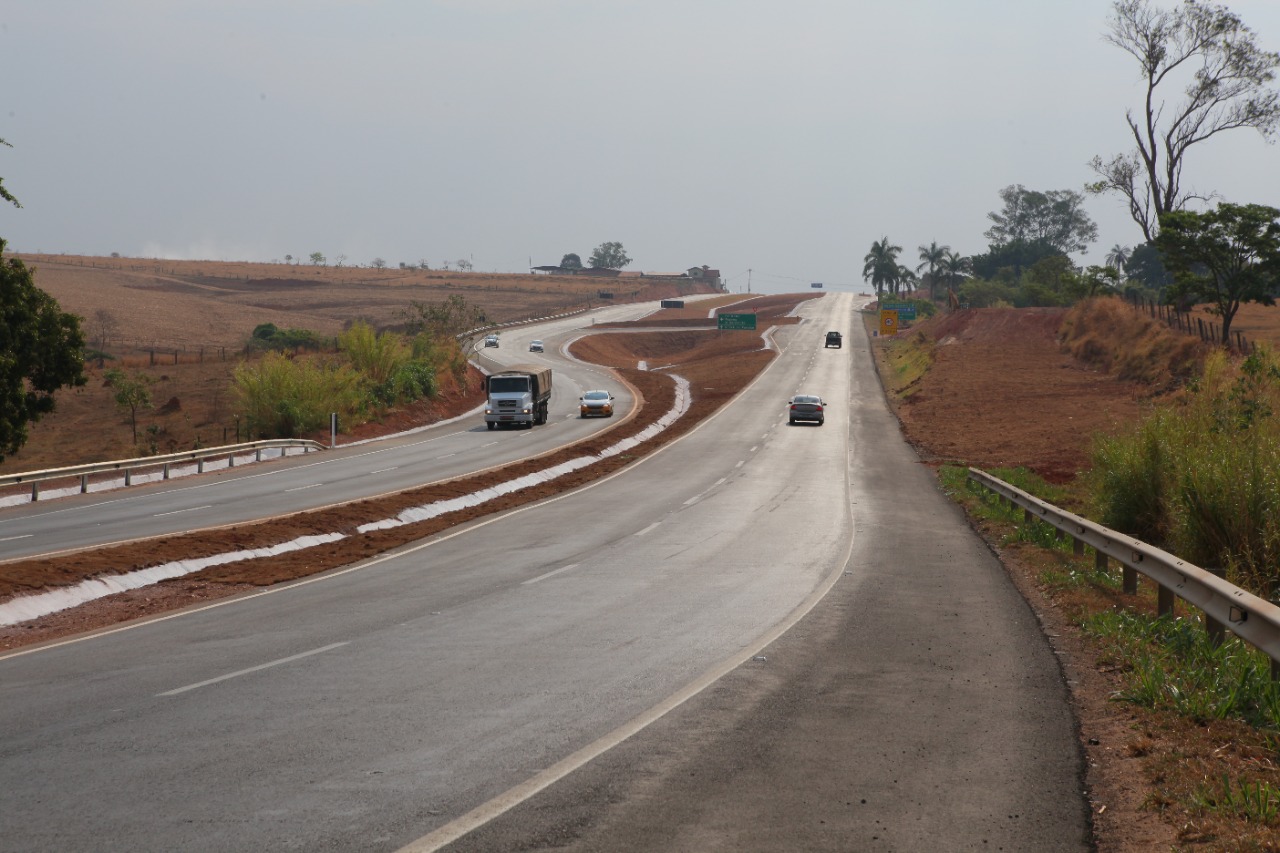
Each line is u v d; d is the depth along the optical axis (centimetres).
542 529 2388
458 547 2103
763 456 4469
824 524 2477
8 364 3444
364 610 1400
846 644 1148
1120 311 7681
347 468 4081
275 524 2297
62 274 19062
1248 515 1487
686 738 778
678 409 7244
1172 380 5722
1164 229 5841
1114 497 2059
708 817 611
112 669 1047
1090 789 668
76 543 2173
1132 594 1441
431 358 7844
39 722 830
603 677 989
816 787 667
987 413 5909
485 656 1089
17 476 3141
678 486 3419
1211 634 1041
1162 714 826
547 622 1296
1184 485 1612
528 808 624
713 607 1404
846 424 5928
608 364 12612
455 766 707
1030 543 2064
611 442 4959
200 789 657
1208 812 608
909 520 2558
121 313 15075
